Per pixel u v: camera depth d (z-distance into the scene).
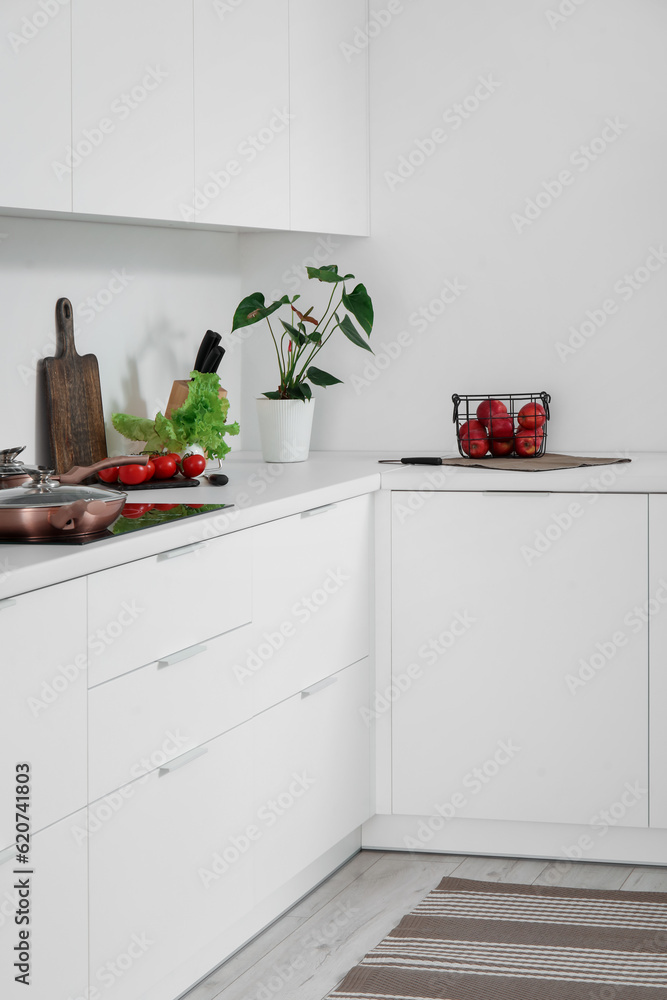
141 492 2.47
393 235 3.24
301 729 2.48
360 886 2.70
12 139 1.97
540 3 3.07
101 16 2.18
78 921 1.79
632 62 3.02
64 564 1.70
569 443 3.16
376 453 3.27
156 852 1.99
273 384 3.35
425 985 2.22
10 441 2.46
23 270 2.48
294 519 2.42
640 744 2.70
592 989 2.19
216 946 2.30
